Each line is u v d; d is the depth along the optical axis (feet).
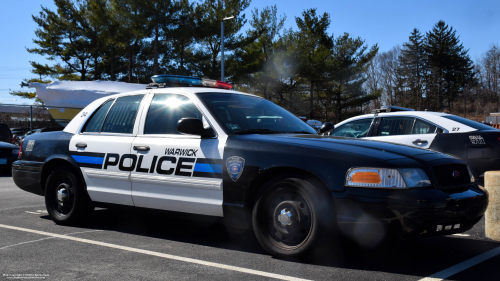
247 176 12.18
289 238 11.69
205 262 11.77
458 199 10.83
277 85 116.16
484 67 266.98
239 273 10.81
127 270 11.10
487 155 20.13
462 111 244.83
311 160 11.39
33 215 18.92
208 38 101.96
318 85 127.85
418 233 10.50
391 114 24.39
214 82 17.52
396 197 10.41
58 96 50.44
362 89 134.41
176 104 14.57
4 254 12.62
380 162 10.80
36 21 120.98
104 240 14.32
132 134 14.98
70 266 11.46
